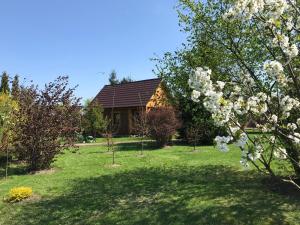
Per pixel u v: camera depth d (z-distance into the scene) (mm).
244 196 8289
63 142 13797
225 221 6883
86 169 12852
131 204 8273
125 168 12797
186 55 9836
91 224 7238
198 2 9352
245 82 5715
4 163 14352
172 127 19688
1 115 12523
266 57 8539
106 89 36219
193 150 17453
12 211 8227
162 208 7832
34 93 12875
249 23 7598
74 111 13375
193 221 7008
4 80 33125
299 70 5461
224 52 8945
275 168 10727
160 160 14359
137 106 30812
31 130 12461
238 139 4352
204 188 9258
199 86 4277
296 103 5086
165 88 12227
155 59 11961
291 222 6684
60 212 8008
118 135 31984
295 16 5375
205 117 11750
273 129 4941
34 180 11164
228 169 11766
